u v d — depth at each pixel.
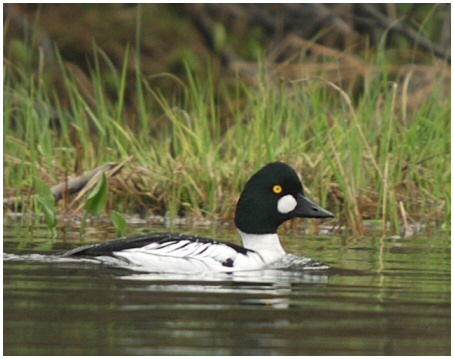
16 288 9.05
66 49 25.09
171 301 8.66
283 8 25.11
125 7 25.30
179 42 25.30
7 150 16.41
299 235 13.47
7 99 17.38
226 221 14.67
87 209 12.55
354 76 20.36
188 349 7.17
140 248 10.58
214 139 16.81
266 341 7.43
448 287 9.58
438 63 20.28
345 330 7.80
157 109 24.02
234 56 25.12
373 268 10.67
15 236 12.51
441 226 14.38
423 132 16.20
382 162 14.96
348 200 13.93
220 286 9.50
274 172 11.52
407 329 7.86
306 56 24.48
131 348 7.18
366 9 23.80
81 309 8.28
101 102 16.88
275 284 9.69
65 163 16.42
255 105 17.78
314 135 16.03
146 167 15.77
